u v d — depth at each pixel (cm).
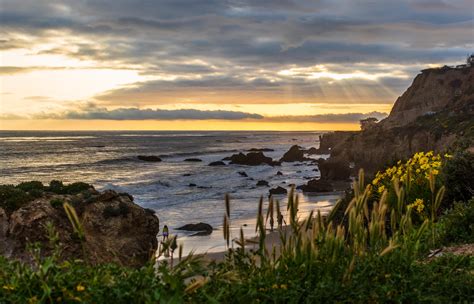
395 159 1462
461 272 639
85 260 558
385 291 557
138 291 498
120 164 10281
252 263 596
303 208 4575
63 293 482
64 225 1789
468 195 1184
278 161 11744
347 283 561
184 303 502
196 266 539
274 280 558
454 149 1395
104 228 1959
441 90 13938
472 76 12581
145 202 5103
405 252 618
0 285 490
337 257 579
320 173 8844
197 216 4112
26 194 1892
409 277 592
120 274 541
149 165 10306
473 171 1175
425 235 932
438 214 1179
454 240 959
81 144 18062
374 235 601
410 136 8869
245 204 4875
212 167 10169
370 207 1103
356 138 9931
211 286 543
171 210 4525
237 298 530
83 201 1980
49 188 2119
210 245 2762
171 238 558
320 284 547
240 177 8212
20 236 1702
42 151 13562
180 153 13825
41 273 493
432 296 571
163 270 517
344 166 8094
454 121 8350
